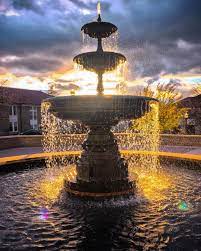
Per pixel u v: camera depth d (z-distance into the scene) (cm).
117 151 657
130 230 463
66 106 590
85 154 642
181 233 447
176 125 2623
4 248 405
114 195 597
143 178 805
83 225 485
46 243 422
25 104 4069
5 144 1642
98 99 566
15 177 852
